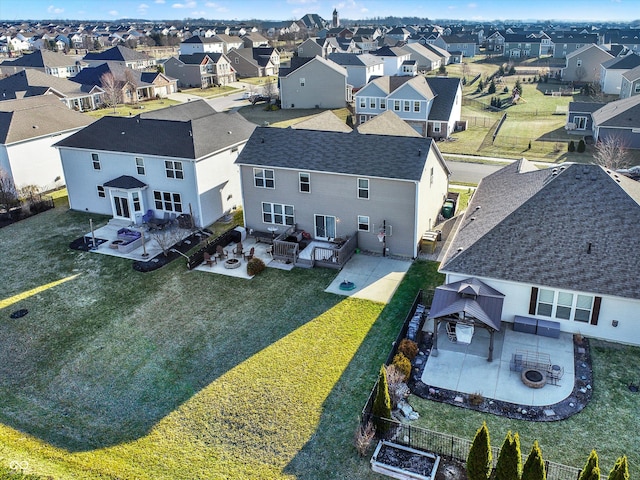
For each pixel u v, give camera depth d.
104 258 31.38
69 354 22.67
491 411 18.38
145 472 16.44
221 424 18.42
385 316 24.48
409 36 160.88
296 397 19.52
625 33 145.25
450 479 15.80
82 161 37.38
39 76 76.38
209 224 35.72
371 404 18.59
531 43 136.25
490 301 21.16
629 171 38.66
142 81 91.81
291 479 16.14
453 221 33.50
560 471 15.78
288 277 28.45
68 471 16.36
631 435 17.08
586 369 20.08
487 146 54.88
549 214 23.05
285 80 79.94
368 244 31.05
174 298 26.78
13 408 19.55
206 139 35.31
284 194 31.97
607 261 21.20
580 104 59.19
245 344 22.83
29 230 35.88
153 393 20.12
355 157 30.23
